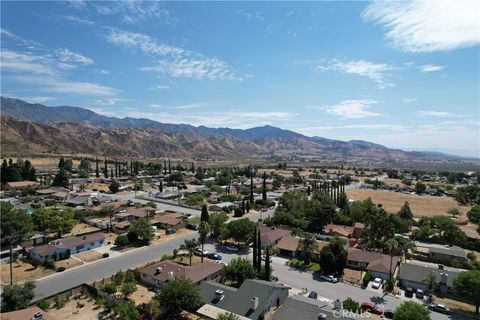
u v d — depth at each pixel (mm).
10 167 167875
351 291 61750
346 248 82188
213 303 50656
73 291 55812
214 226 92812
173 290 48188
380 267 69500
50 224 87562
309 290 61531
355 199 171500
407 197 181750
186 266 64188
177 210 130000
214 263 67250
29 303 49781
